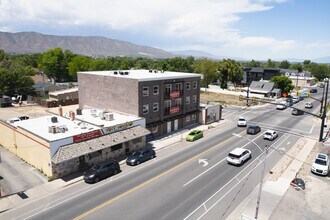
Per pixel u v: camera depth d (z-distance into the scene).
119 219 20.75
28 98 73.88
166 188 25.81
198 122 53.19
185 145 39.41
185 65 143.62
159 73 53.03
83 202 23.23
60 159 27.12
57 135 30.03
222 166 31.45
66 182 27.14
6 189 25.62
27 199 23.83
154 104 42.62
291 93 98.50
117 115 41.41
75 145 29.38
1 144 38.62
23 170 30.05
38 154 29.64
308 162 33.28
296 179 26.98
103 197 24.08
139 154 32.66
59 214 21.41
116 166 29.31
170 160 33.28
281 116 61.59
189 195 24.50
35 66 162.00
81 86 49.88
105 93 44.91
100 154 32.09
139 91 39.38
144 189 25.61
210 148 38.00
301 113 63.78
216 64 108.25
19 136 33.16
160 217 21.05
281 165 32.16
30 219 20.75
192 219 20.84
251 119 57.97
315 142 41.75
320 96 93.88
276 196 24.61
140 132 36.91
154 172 29.62
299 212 22.17
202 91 99.62
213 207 22.58
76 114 41.44
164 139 42.19
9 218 20.92
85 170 30.20
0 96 72.56
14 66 104.81
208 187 26.11
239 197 24.30
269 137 42.25
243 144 40.03
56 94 68.81
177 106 47.31
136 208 22.28
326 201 24.08
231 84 119.62
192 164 31.97
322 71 155.25
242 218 20.22
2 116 55.72
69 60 130.38
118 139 33.59
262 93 90.25
